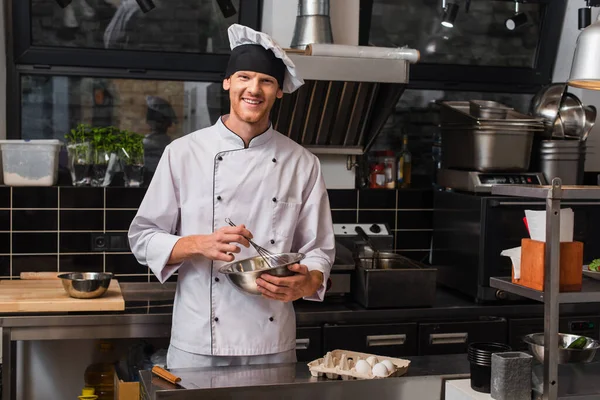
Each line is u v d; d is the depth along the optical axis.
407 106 4.09
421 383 2.12
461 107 3.76
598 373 2.16
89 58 3.63
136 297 3.39
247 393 2.00
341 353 2.28
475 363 2.02
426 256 3.94
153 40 3.68
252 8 3.74
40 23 3.55
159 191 2.35
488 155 3.48
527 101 4.27
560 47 4.15
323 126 3.65
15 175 3.44
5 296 2.96
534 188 1.95
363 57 3.30
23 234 3.46
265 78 2.25
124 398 3.04
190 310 2.33
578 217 3.45
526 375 1.93
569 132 3.71
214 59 3.76
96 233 3.52
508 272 3.38
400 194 3.89
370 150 4.05
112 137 3.55
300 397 2.03
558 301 1.91
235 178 2.33
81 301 2.93
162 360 3.29
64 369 3.60
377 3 3.90
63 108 3.71
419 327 3.27
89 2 3.56
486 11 4.03
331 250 2.46
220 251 2.16
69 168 3.68
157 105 3.79
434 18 3.99
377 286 3.26
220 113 3.85
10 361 2.95
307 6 3.49
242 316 2.30
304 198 2.44
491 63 4.14
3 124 3.61
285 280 2.14
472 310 3.35
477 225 3.39
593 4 2.29
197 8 3.66
